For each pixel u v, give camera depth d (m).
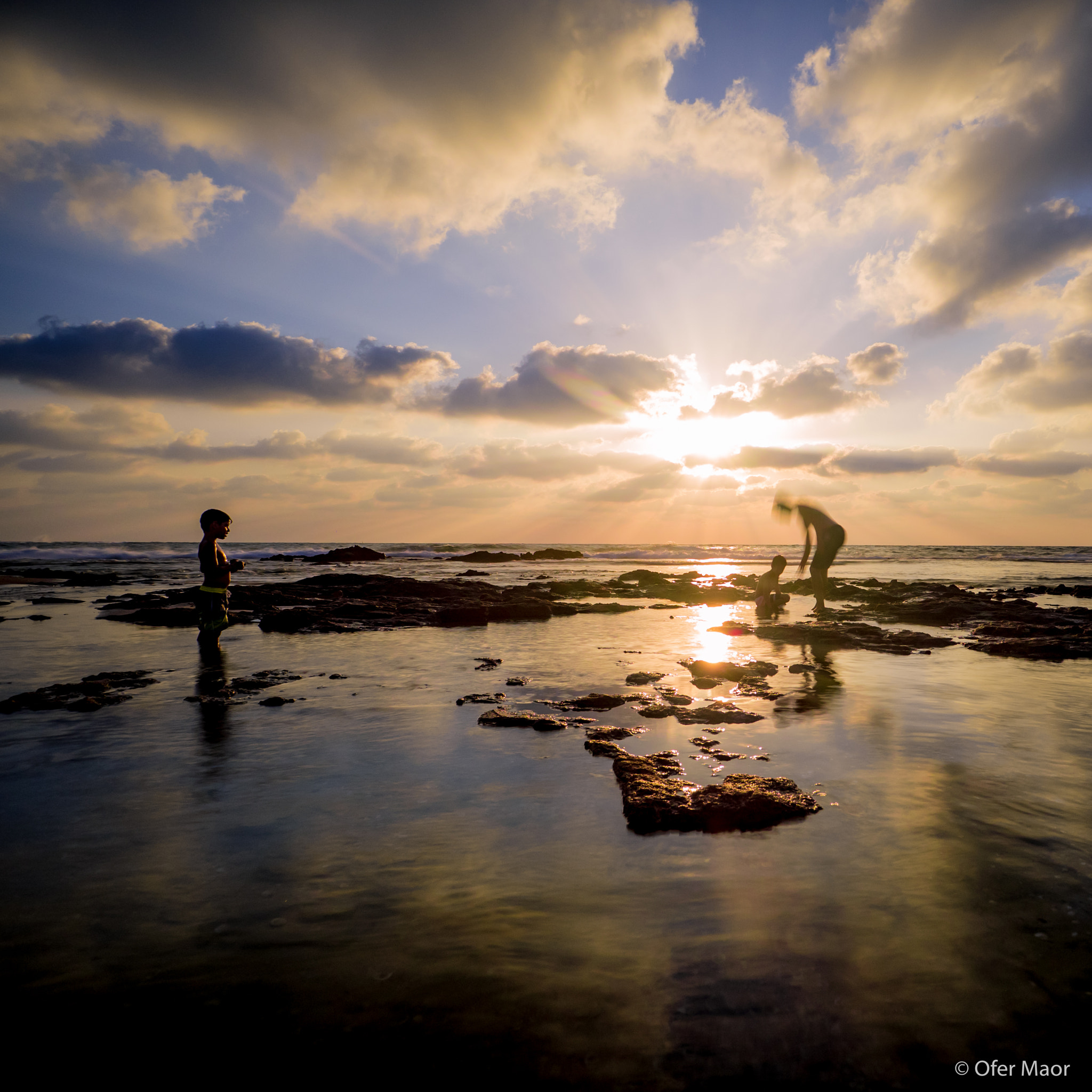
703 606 15.51
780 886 2.39
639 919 2.19
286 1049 1.61
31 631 9.90
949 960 1.94
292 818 3.05
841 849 2.70
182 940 2.07
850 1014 1.73
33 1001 1.78
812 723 4.71
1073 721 4.73
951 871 2.49
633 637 9.72
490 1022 1.71
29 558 39.53
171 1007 1.76
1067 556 51.59
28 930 2.12
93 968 1.93
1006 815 3.03
